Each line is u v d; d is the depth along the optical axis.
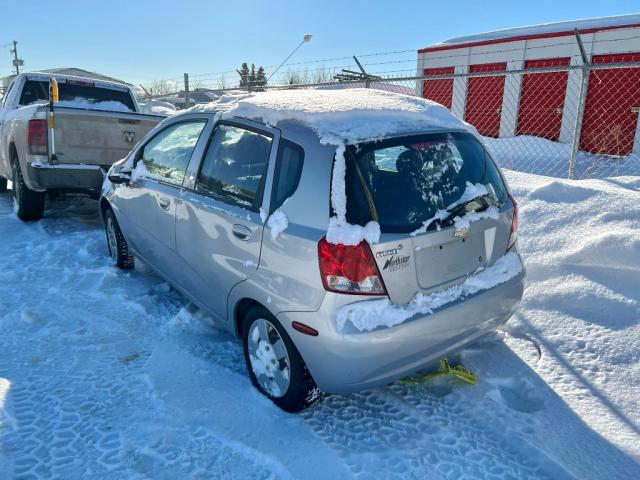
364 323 2.53
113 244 5.27
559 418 2.88
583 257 4.35
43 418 2.86
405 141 2.90
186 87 14.48
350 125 2.84
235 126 3.40
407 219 2.70
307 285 2.62
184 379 3.24
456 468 2.52
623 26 12.00
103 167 6.20
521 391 3.17
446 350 2.87
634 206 4.92
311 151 2.77
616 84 12.20
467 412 2.96
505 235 3.22
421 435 2.76
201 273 3.53
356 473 2.47
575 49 12.98
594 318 3.78
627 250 4.18
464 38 16.77
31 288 4.69
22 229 6.59
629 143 12.04
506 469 2.53
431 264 2.76
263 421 2.86
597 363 3.36
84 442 2.68
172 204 3.82
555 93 13.53
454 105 16.27
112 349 3.63
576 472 2.49
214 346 3.67
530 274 4.43
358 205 2.60
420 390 3.18
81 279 4.91
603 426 2.81
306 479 2.44
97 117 6.12
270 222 2.84
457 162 3.08
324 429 2.80
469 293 2.91
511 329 3.83
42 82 7.72
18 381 3.21
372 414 2.94
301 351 2.70
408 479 2.45
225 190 3.33
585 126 12.85
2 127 7.35
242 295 3.08
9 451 2.61
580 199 5.31
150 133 4.61
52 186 6.00
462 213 2.91
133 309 4.27
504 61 14.62
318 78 15.51
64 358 3.50
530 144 13.36
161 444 2.67
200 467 2.53
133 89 8.74
